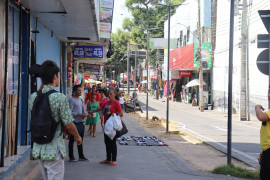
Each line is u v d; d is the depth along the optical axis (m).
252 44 27.72
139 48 75.81
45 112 4.16
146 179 7.52
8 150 6.82
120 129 8.68
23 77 8.16
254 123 23.03
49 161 4.29
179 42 51.38
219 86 35.47
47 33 11.27
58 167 4.35
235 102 31.47
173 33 56.47
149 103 46.09
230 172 8.15
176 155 10.78
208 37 38.34
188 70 44.47
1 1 6.37
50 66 4.31
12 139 7.05
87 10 8.30
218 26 36.34
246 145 13.59
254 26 27.64
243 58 24.92
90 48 17.11
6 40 6.19
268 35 7.23
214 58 37.19
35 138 4.19
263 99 25.91
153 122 21.02
